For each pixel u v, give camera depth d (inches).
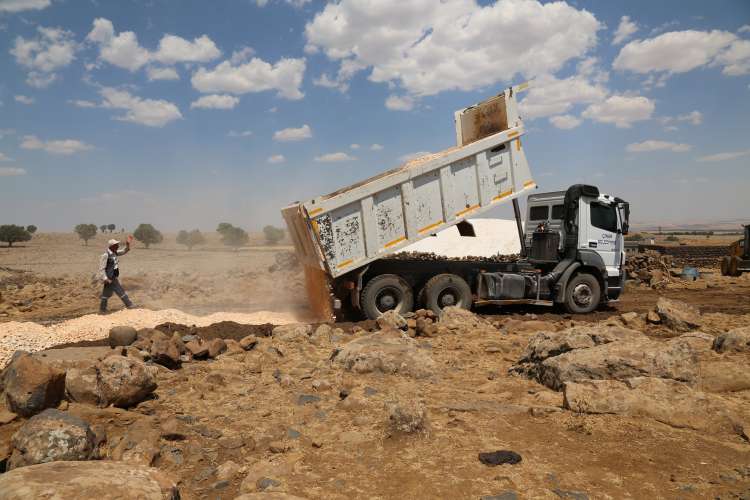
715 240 2400.3
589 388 190.1
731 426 168.4
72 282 816.9
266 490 127.1
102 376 187.6
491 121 440.8
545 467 140.1
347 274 395.9
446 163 399.2
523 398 205.0
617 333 238.8
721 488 128.2
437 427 170.9
